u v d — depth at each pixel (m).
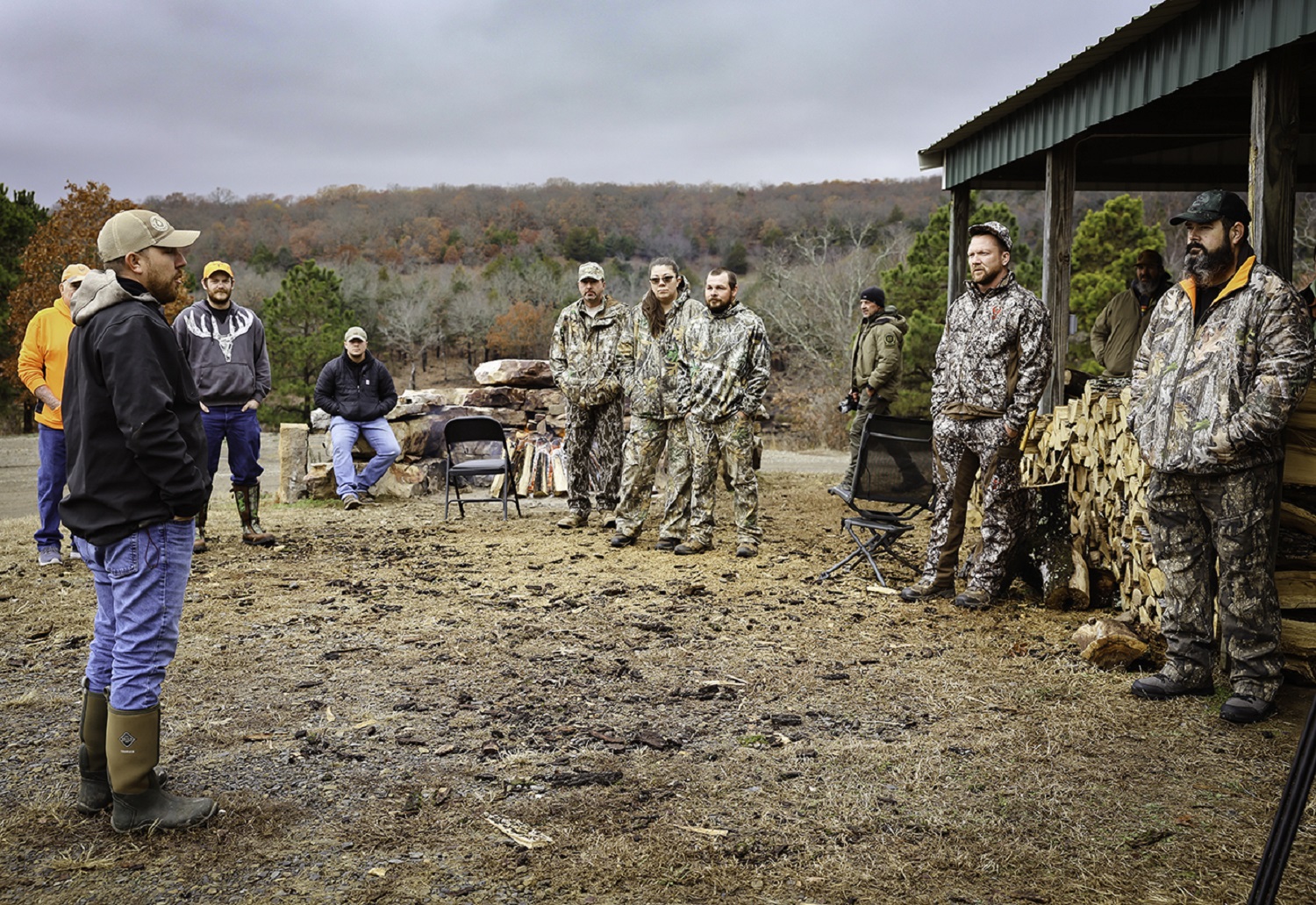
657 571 6.28
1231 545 3.69
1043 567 5.35
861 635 4.78
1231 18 4.48
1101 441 5.47
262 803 2.92
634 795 2.97
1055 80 6.34
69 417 2.72
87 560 2.81
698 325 6.68
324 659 4.41
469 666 4.30
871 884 2.46
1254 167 4.36
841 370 29.11
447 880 2.47
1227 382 3.64
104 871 2.52
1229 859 2.57
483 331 62.41
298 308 34.31
